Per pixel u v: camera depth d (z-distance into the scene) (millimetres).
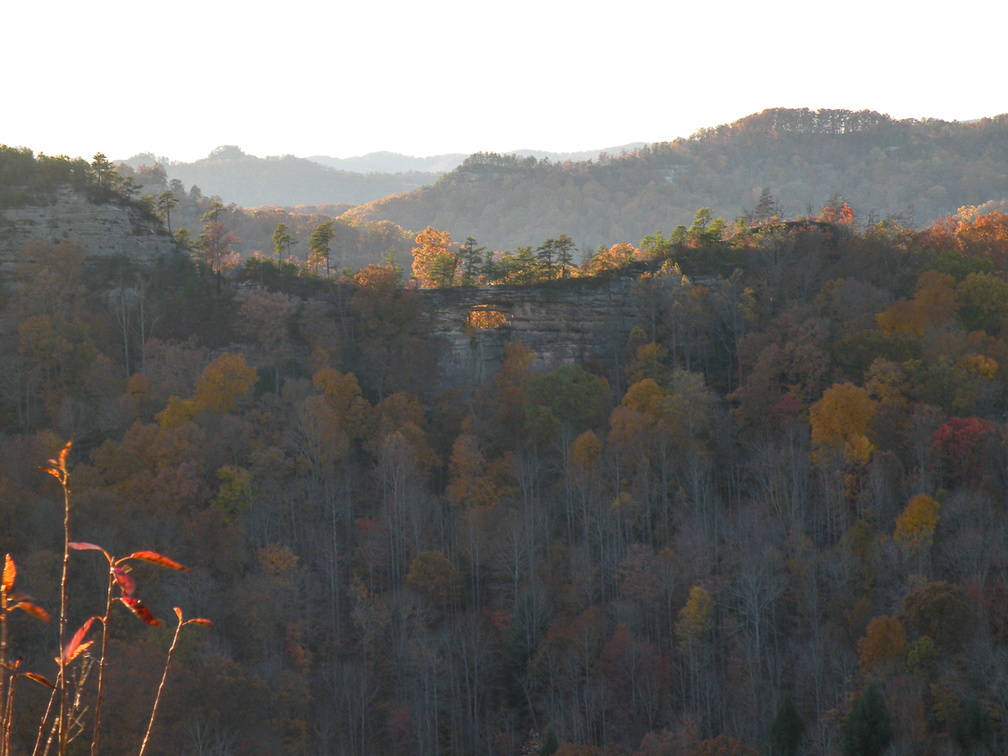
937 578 83000
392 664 86375
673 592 89188
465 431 116688
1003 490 91750
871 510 92000
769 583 85188
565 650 83438
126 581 8906
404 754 80250
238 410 118250
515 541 91750
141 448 104562
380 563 97688
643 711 78438
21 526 84938
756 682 78375
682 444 109312
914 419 101500
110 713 60000
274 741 67938
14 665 9133
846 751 63031
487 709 83062
